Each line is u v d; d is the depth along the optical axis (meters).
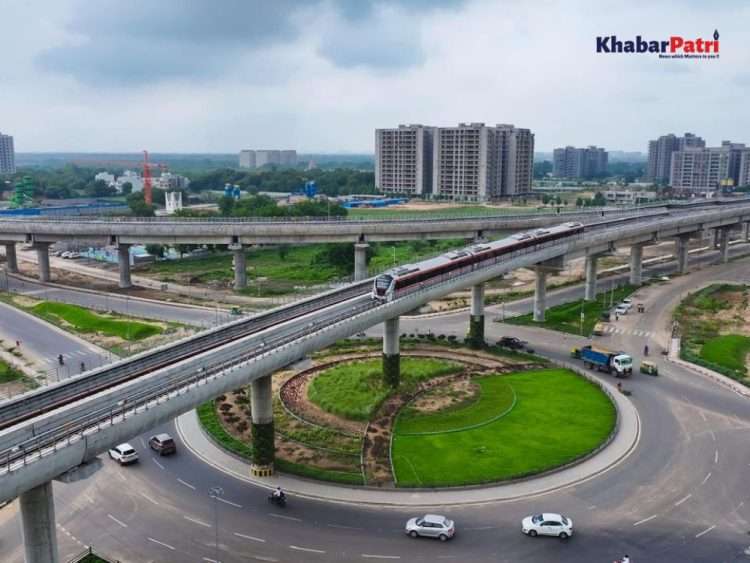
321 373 106.00
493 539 60.75
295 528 63.03
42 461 46.31
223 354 70.06
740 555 57.91
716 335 127.94
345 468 74.81
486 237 185.50
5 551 59.97
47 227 177.00
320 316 85.75
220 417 89.25
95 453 50.75
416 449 79.25
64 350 117.44
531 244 128.12
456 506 66.56
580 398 95.12
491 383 101.69
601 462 75.38
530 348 119.50
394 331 97.06
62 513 66.25
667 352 117.56
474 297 118.19
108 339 123.69
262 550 59.59
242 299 160.12
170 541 61.22
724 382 101.88
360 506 66.88
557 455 76.94
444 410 90.94
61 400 58.72
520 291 169.50
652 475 72.25
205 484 71.94
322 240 170.38
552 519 60.94
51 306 147.62
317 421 87.88
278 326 79.81
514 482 70.94
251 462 76.69
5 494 43.97
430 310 150.88
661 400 94.25
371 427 85.75
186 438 83.81
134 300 159.12
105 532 62.88
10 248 198.50
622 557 57.66
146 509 66.88
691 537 60.72
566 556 57.97
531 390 98.56
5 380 102.44
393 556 58.38
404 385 99.69
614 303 152.62
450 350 118.81
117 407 54.75
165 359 70.62
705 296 158.25
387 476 72.56
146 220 182.25
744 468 73.62
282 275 198.75
